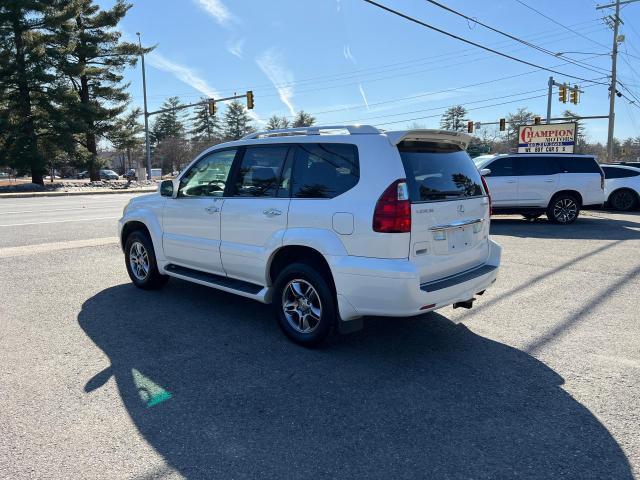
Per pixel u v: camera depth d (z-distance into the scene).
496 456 2.88
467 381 3.84
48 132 39.59
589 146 90.56
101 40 43.44
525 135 23.31
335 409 3.42
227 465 2.80
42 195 32.12
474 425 3.21
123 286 6.68
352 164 4.13
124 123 47.25
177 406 3.46
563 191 13.16
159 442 3.03
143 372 4.00
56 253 8.97
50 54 37.97
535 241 10.30
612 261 8.17
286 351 4.45
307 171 4.43
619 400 3.52
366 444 3.01
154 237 6.00
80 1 40.75
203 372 4.01
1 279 7.03
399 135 3.95
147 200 6.25
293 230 4.39
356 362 4.21
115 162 117.25
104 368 4.07
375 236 3.88
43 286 6.65
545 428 3.17
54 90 37.62
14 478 2.67
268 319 5.32
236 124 102.25
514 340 4.70
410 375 3.96
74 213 17.16
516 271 7.48
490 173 13.42
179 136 101.38
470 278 4.39
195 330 4.97
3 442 3.01
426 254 4.05
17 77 37.00
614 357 4.28
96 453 2.91
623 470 2.74
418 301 3.86
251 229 4.78
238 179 5.03
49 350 4.45
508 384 3.79
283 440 3.05
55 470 2.75
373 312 3.97
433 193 4.16
